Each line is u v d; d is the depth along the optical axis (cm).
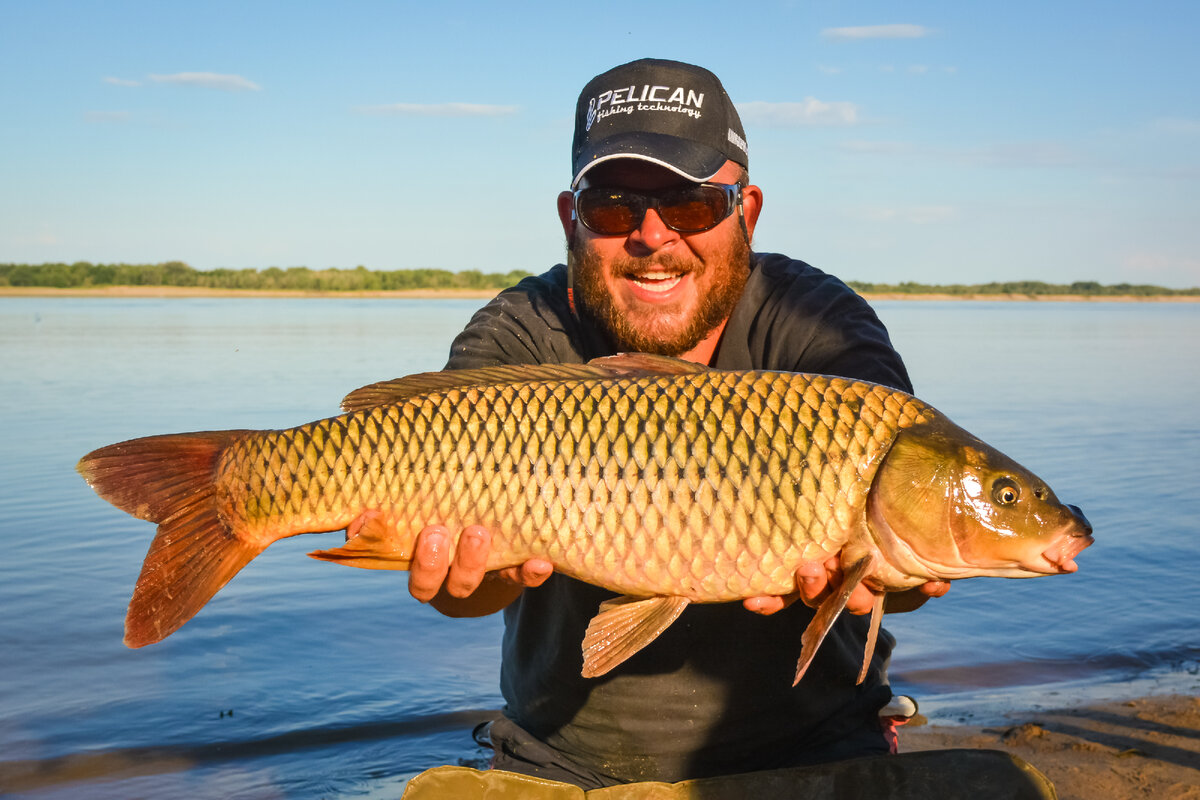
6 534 248
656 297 100
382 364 643
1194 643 193
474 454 82
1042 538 79
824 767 87
